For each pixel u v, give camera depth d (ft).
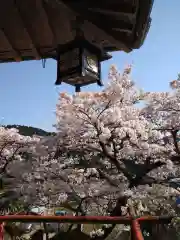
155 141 35.32
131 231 11.44
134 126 31.63
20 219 12.54
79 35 10.72
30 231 25.29
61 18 10.57
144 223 11.54
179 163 33.27
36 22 10.80
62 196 32.94
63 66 11.10
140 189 29.35
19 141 40.01
